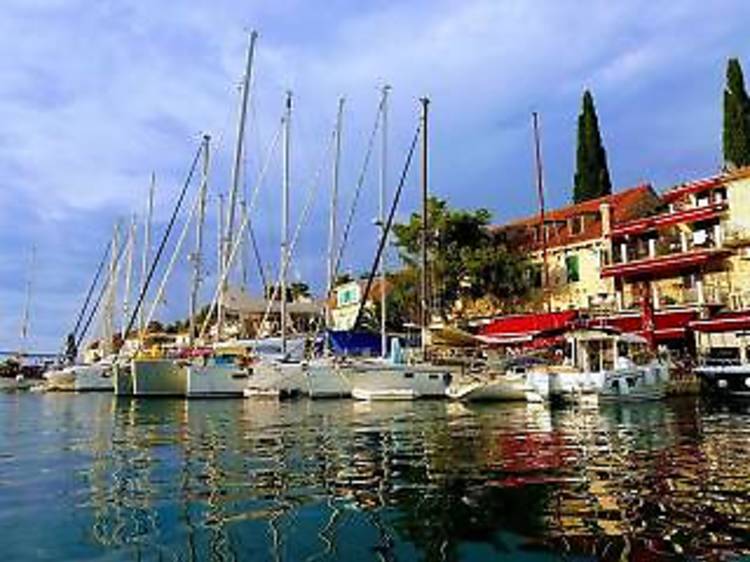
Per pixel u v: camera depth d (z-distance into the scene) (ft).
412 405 114.11
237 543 29.78
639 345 130.00
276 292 173.47
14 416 102.17
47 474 47.29
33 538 30.60
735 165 177.27
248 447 61.67
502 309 193.88
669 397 118.73
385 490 40.98
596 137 224.53
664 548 28.68
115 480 44.91
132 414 102.53
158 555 28.09
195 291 158.51
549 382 108.58
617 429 75.41
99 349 218.59
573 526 32.19
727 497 38.22
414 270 193.06
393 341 129.18
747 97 181.68
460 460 53.01
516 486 41.91
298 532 31.50
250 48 153.07
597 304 164.96
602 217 177.78
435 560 27.43
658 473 46.37
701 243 154.92
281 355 141.28
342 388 129.08
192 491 41.01
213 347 151.23
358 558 27.66
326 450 59.31
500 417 91.50
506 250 192.44
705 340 143.84
